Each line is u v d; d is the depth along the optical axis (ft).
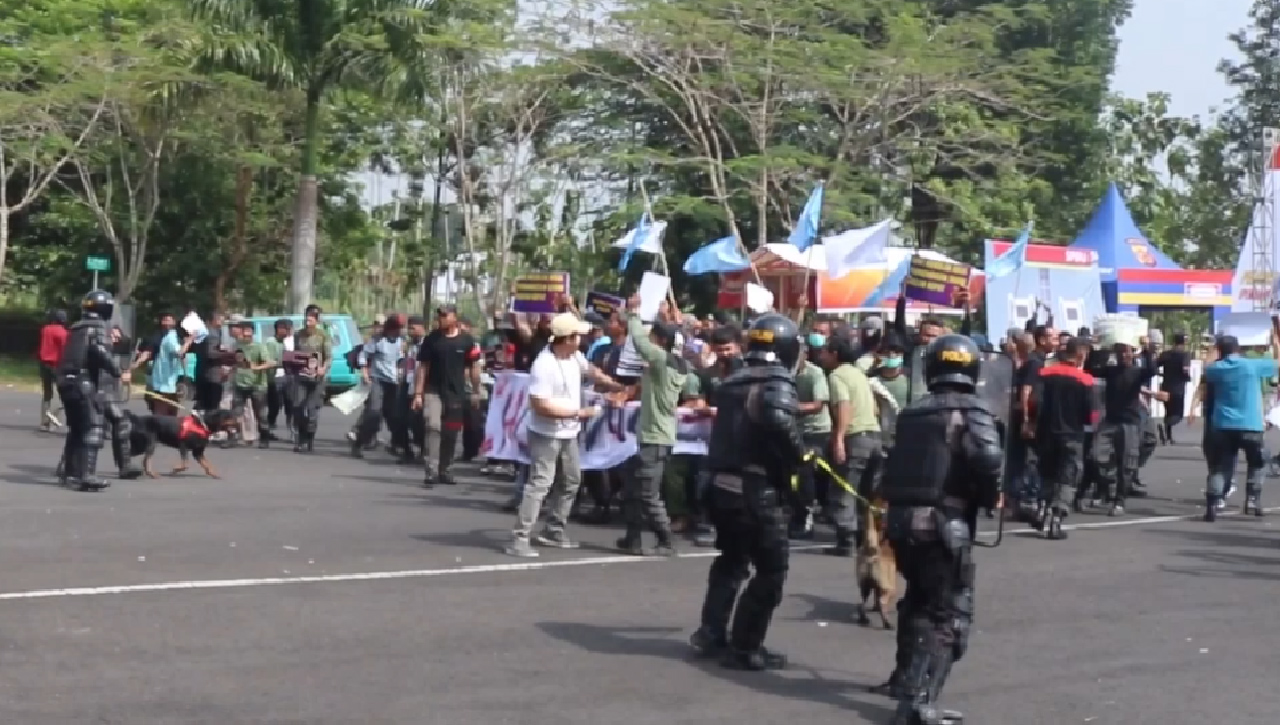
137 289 151.64
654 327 43.42
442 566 40.37
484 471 64.85
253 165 138.21
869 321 50.60
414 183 154.81
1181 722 26.17
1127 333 61.77
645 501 43.60
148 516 48.39
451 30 125.39
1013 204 137.08
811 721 25.57
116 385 59.62
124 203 147.23
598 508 50.85
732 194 128.57
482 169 138.82
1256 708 27.27
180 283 152.35
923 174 134.62
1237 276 112.27
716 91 128.26
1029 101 132.05
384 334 72.74
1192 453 88.94
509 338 55.93
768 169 123.85
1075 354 50.98
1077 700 27.55
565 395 43.01
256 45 113.29
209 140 138.10
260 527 46.73
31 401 107.45
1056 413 50.52
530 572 39.96
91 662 27.91
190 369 78.23
